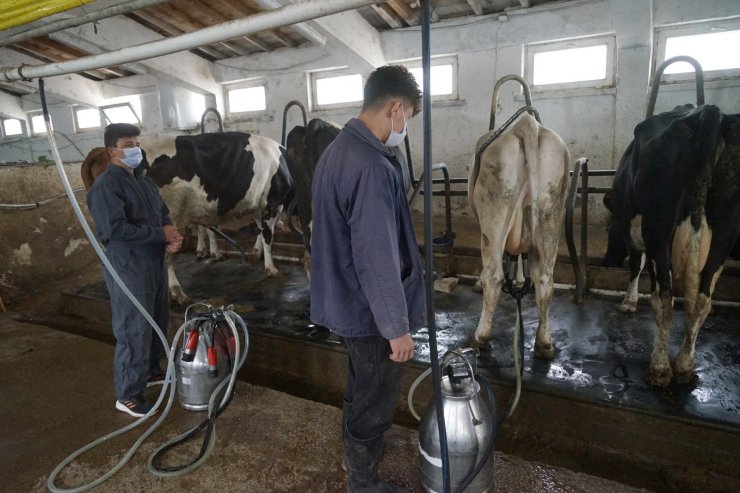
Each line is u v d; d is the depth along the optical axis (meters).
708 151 2.01
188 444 2.12
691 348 2.34
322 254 1.49
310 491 1.82
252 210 4.58
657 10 5.27
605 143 5.91
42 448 2.16
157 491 1.84
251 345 3.44
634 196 2.54
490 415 1.71
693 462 2.12
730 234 2.12
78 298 4.57
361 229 1.32
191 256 5.99
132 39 6.95
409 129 7.07
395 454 2.01
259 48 7.74
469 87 6.57
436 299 3.95
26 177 5.05
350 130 1.41
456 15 6.50
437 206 7.05
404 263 1.51
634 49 5.45
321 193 1.45
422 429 1.71
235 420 2.31
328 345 3.13
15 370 2.98
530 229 2.69
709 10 5.08
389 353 1.52
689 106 2.71
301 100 7.78
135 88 9.37
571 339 3.04
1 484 1.92
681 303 3.53
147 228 2.24
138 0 1.48
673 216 2.15
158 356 2.70
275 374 3.32
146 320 2.31
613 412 2.25
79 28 6.37
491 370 2.64
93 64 1.73
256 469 1.95
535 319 3.40
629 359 2.72
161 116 8.69
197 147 3.96
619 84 5.63
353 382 1.65
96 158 3.39
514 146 2.53
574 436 2.36
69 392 2.68
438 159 6.96
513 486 1.82
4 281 4.81
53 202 5.26
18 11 1.45
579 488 1.80
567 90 6.01
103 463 2.02
